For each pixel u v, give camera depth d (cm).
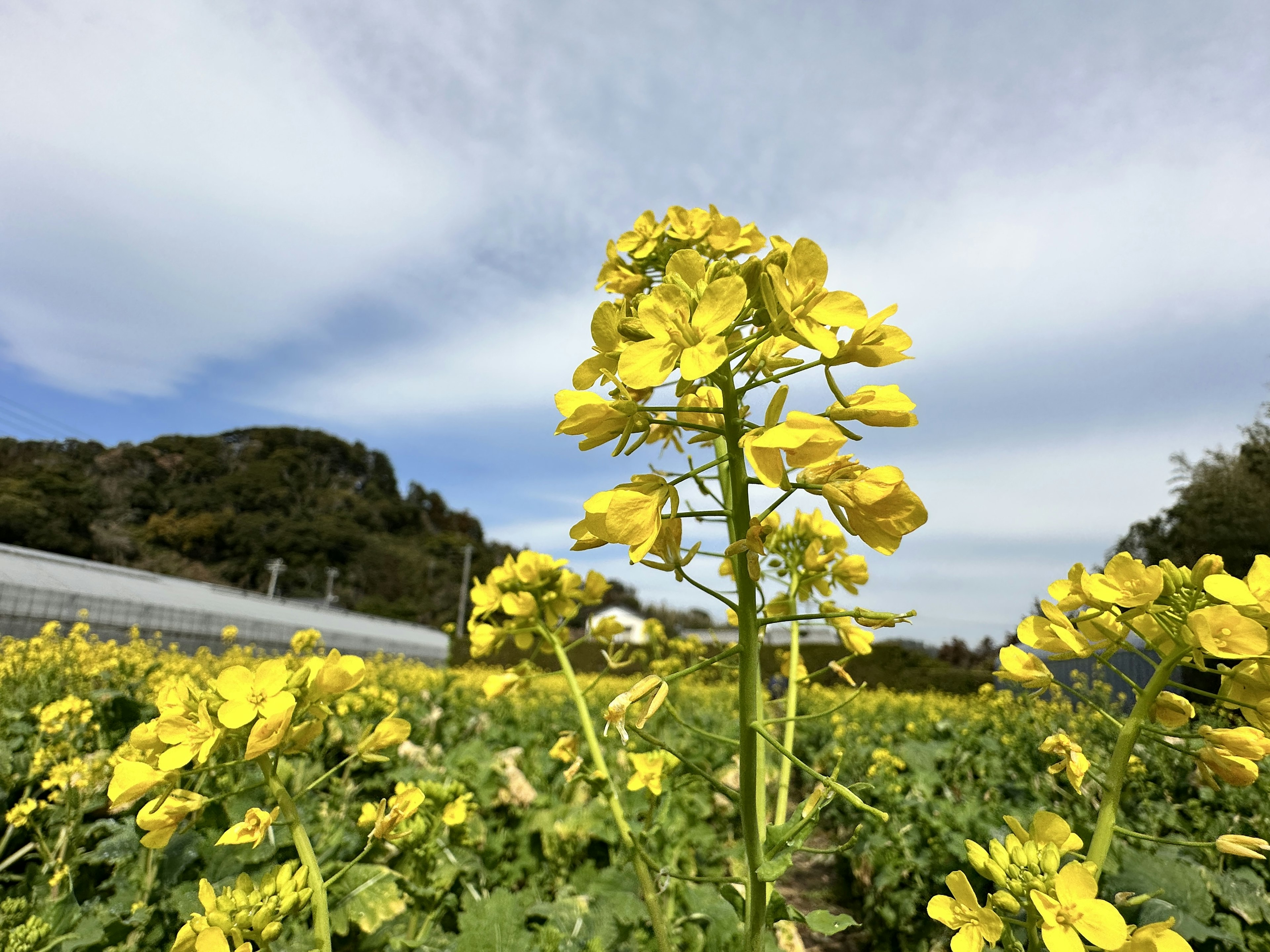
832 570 227
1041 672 137
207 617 3014
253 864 230
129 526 7269
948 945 340
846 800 110
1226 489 1869
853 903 449
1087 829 366
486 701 933
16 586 2308
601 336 128
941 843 369
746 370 134
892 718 1110
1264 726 112
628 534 117
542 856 368
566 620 250
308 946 176
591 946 219
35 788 384
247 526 7650
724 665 164
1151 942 94
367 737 154
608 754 411
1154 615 122
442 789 244
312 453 10206
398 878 237
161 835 133
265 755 140
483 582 251
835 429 108
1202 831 346
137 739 135
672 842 334
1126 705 669
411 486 11700
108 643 1008
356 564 8019
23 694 619
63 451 7669
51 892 278
